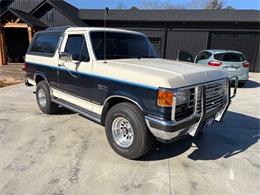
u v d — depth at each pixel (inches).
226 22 668.1
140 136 133.5
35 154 147.7
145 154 144.9
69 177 124.3
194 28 696.4
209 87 137.5
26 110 240.7
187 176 128.9
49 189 114.0
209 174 131.3
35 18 749.3
